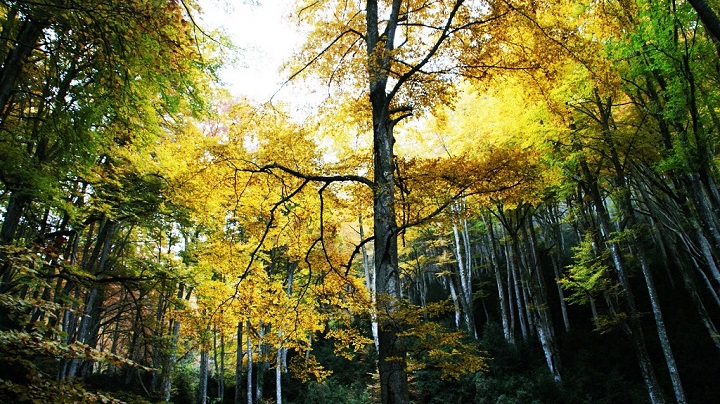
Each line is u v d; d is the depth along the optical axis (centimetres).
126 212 832
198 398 1941
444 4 624
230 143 630
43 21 464
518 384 1466
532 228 1733
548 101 632
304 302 789
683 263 1284
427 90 593
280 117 665
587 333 1656
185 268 986
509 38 575
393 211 537
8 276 820
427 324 418
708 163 832
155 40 473
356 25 725
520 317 1791
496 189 520
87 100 517
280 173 645
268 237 783
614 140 1075
